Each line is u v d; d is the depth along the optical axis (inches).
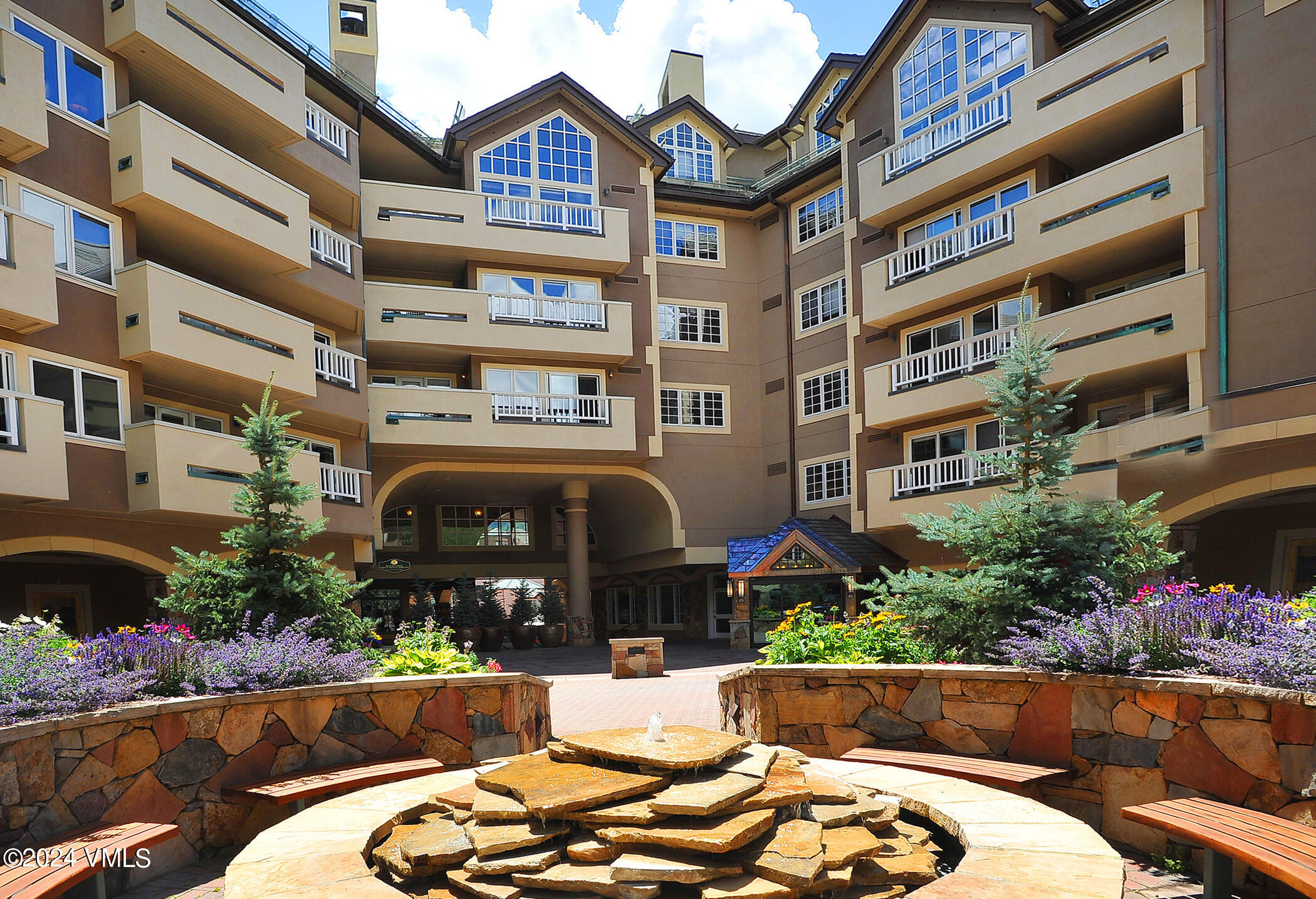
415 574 1213.1
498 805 156.3
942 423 829.2
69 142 564.4
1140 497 553.9
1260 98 581.6
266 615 385.4
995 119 780.0
